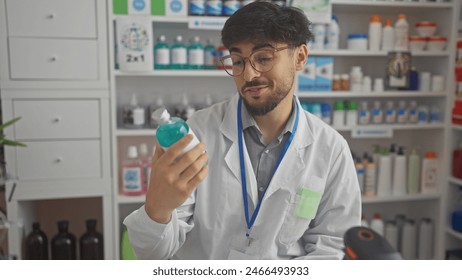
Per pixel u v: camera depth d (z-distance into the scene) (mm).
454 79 2744
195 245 1320
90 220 2508
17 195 2303
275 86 1102
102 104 2346
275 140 1287
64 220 2561
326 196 1354
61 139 2328
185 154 899
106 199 2416
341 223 1324
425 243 2934
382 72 2957
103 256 2520
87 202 2779
